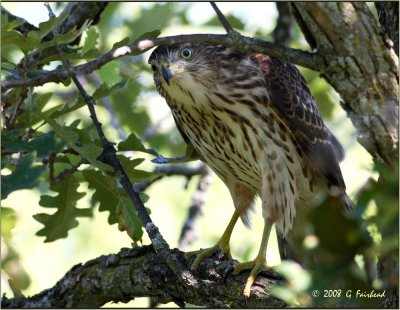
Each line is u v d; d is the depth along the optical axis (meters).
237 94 11.35
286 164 11.45
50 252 17.67
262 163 11.43
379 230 6.23
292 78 11.86
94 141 9.81
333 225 6.01
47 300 10.38
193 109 11.66
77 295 10.33
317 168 11.72
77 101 9.70
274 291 6.37
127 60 15.12
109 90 9.61
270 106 11.41
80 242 17.89
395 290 7.57
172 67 11.45
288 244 11.87
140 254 10.08
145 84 15.37
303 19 7.95
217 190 18.03
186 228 13.62
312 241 6.07
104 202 10.27
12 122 8.96
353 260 6.01
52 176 9.76
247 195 12.19
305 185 11.80
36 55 9.97
